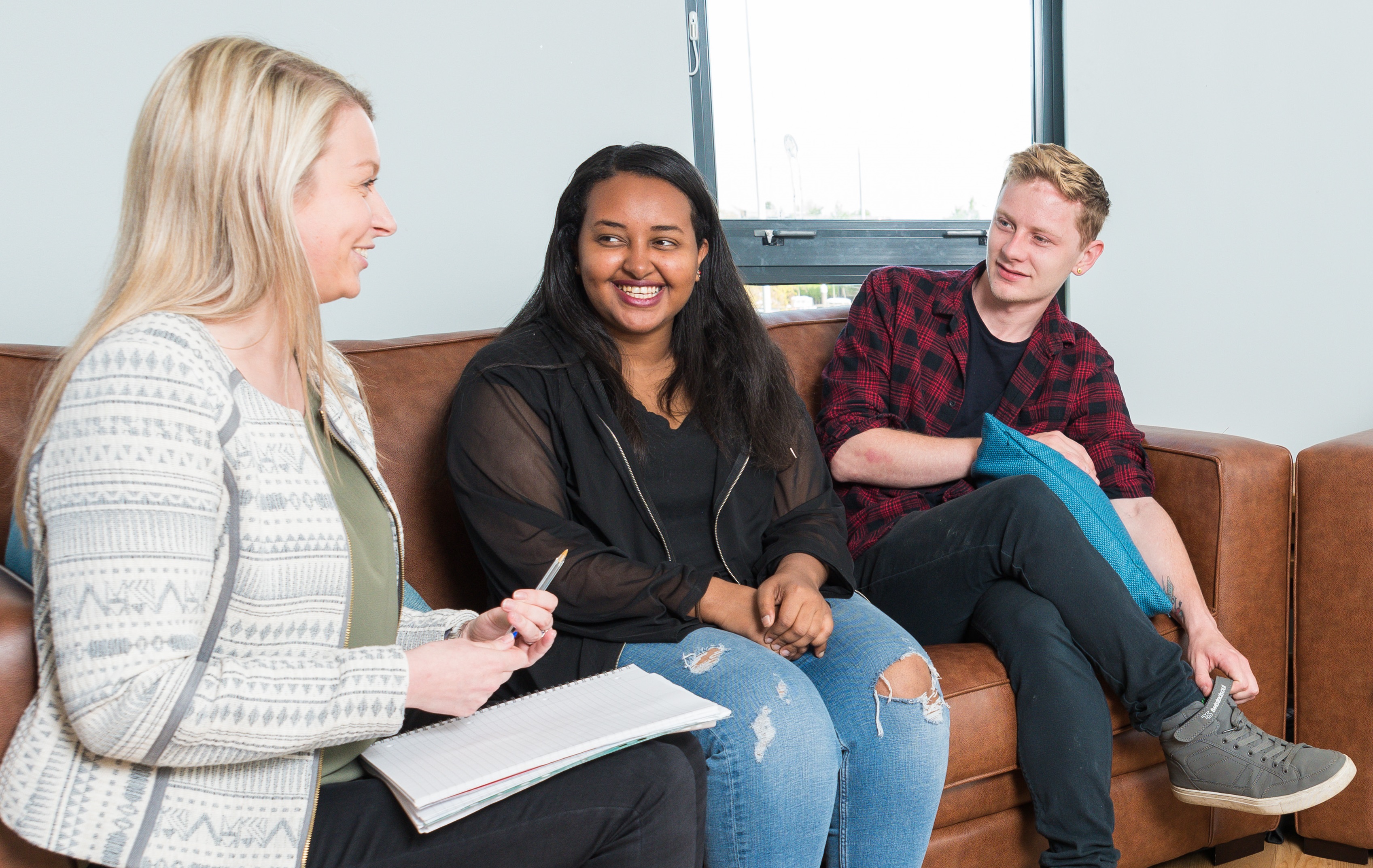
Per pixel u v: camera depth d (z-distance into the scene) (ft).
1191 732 4.73
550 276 4.67
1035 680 4.58
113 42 5.71
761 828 3.64
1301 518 5.64
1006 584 4.93
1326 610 5.53
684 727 3.08
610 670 4.11
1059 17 9.28
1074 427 6.12
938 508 5.31
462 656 2.87
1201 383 9.39
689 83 7.81
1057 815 4.47
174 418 2.48
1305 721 5.67
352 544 3.01
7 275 5.53
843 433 5.86
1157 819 5.25
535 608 3.09
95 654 2.31
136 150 2.74
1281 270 9.28
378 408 4.87
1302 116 9.11
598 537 4.44
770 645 4.22
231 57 2.75
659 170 4.51
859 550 5.76
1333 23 8.97
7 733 2.55
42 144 5.56
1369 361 9.32
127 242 2.76
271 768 2.68
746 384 4.81
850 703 4.09
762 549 4.87
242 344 2.82
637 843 2.95
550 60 7.12
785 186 8.58
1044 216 5.64
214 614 2.59
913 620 5.30
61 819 2.42
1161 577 5.39
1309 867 5.54
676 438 4.66
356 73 6.43
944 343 6.12
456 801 2.69
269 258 2.74
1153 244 9.19
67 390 2.48
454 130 6.81
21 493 2.64
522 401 4.33
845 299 9.04
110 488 2.37
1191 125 9.12
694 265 4.52
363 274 6.59
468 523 4.29
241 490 2.64
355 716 2.62
